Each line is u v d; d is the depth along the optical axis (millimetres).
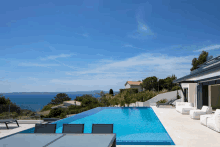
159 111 13336
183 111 11391
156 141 5336
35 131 4109
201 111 9305
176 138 5543
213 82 12492
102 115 12445
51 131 4094
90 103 31125
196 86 14945
